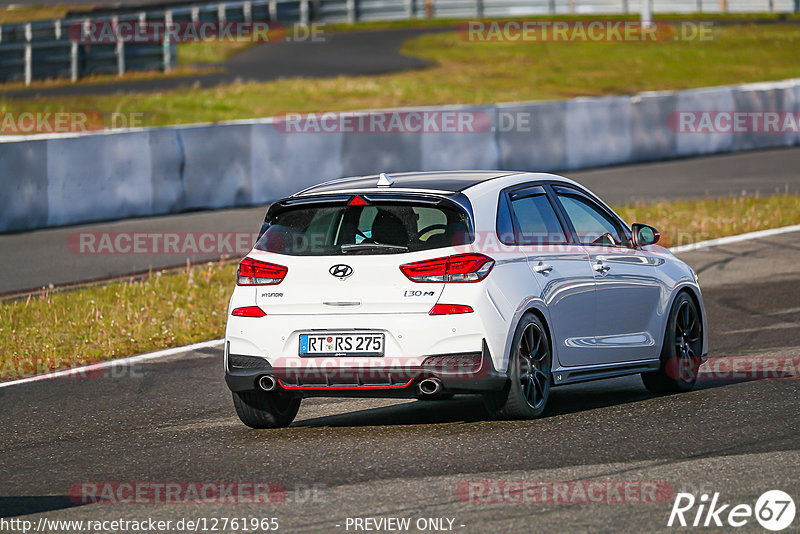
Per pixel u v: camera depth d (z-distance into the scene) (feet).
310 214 78.48
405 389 74.90
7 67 395.55
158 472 69.10
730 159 273.95
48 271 157.28
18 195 192.03
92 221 200.54
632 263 88.22
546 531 53.93
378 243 75.72
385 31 548.31
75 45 398.21
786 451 67.15
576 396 89.04
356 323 74.84
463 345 73.77
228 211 211.00
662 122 276.62
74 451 76.33
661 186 231.50
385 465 67.51
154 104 311.88
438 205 75.61
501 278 75.77
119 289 138.62
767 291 134.00
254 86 353.92
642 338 87.92
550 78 414.00
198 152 212.23
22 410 90.22
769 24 539.29
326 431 78.59
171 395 93.86
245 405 79.51
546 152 256.32
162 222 198.49
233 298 78.69
